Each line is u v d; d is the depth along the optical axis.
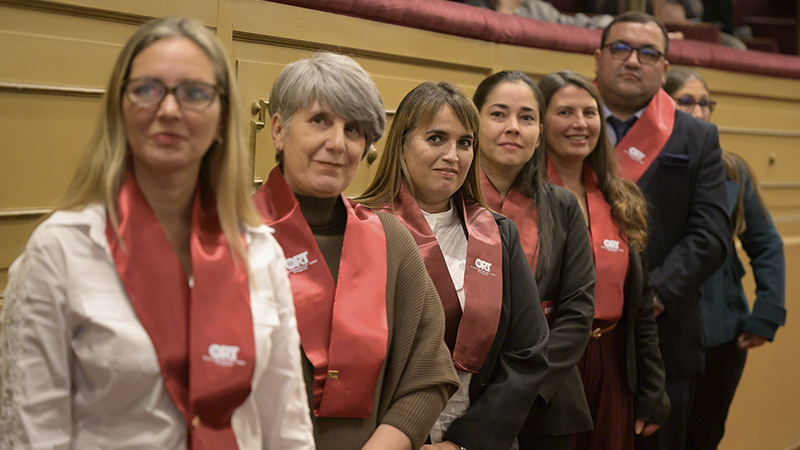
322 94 1.44
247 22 1.97
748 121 3.80
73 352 1.10
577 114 2.27
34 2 1.62
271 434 1.23
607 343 2.30
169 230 1.21
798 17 5.28
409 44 2.38
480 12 2.64
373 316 1.45
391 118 2.36
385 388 1.49
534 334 1.83
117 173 1.14
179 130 1.13
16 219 1.63
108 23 1.75
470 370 1.74
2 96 1.58
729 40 4.39
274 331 1.24
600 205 2.32
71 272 1.09
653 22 2.69
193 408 1.12
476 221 1.84
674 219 2.61
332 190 1.48
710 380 3.13
